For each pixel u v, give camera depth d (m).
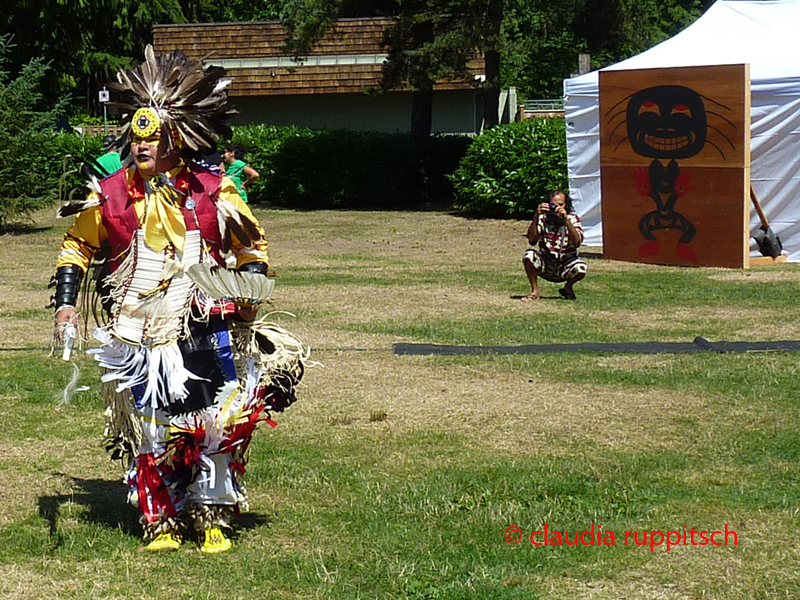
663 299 12.24
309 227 22.95
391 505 5.36
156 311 4.56
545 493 5.53
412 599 4.28
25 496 5.57
